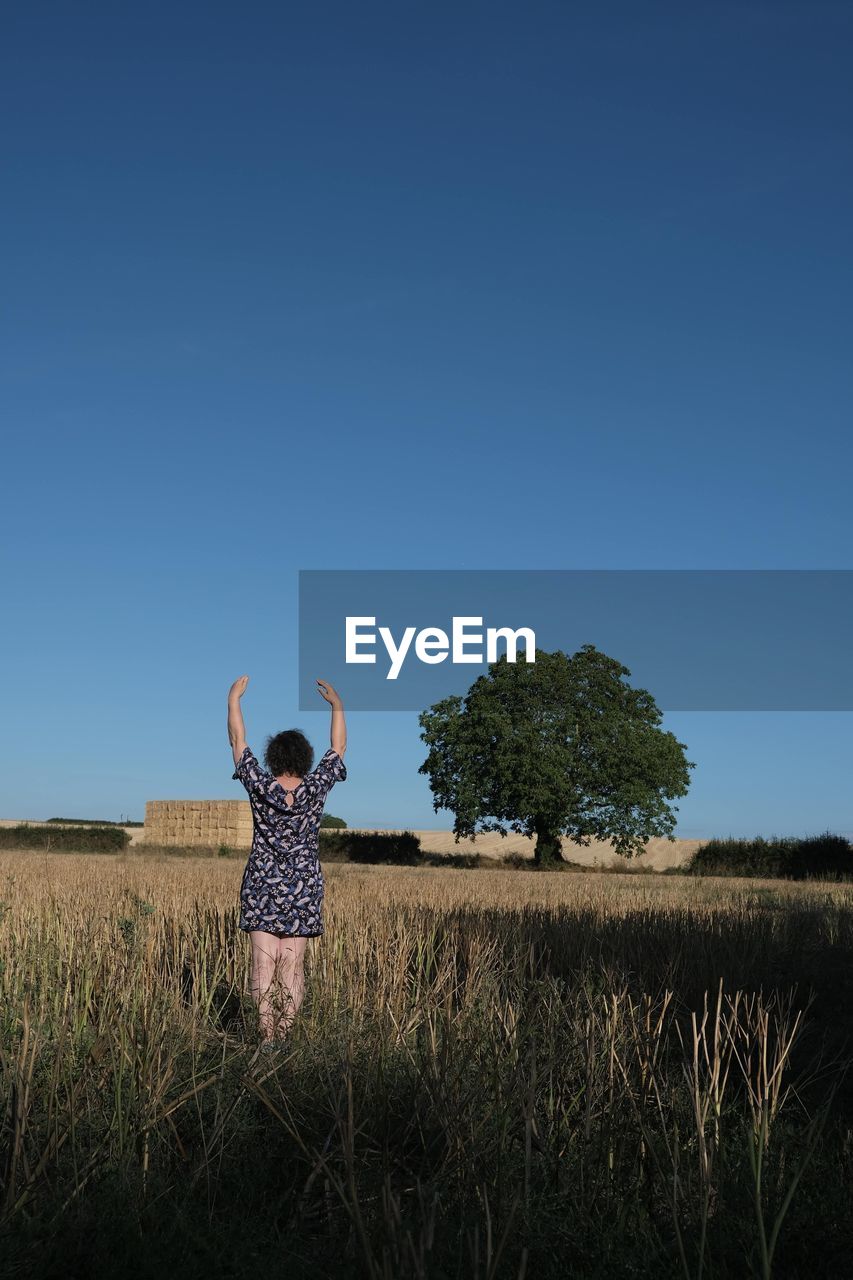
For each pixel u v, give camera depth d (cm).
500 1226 336
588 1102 424
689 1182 377
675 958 811
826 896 1891
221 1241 329
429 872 3809
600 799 5938
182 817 6869
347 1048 453
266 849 606
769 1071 520
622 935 949
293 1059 463
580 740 6038
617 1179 386
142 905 714
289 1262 316
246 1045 491
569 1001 580
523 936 930
